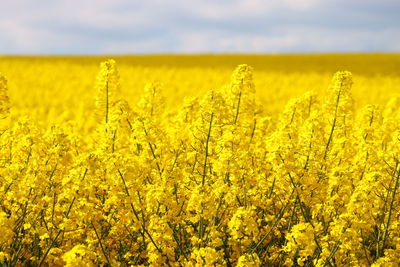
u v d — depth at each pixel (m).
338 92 8.46
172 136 7.86
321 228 5.39
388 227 5.91
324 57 74.94
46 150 6.54
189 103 9.09
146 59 72.62
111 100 8.84
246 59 72.50
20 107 26.55
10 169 6.10
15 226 5.70
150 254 5.40
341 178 6.33
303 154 6.53
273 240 6.45
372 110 9.02
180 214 5.95
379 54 79.38
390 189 5.92
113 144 7.17
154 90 9.99
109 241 5.99
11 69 43.94
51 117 18.92
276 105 25.80
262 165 7.30
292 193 6.18
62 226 5.33
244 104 8.64
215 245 5.40
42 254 5.79
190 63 66.69
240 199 6.53
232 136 6.61
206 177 6.64
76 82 36.12
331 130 8.16
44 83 37.16
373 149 6.71
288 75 44.84
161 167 6.57
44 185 5.96
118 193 5.65
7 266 5.36
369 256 5.79
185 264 5.24
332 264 5.52
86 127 14.59
